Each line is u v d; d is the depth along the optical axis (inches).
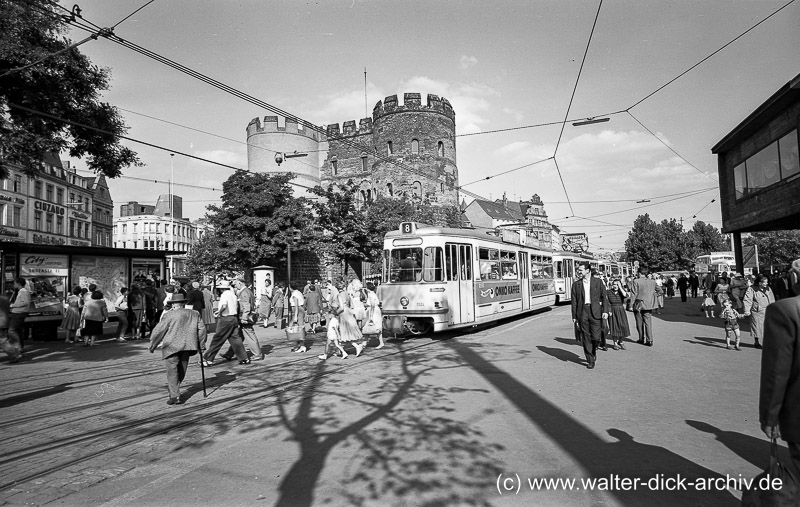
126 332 808.3
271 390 367.6
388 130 2050.9
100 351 600.1
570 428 249.9
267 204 1465.3
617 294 510.3
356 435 250.2
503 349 523.5
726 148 848.9
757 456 207.8
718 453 211.6
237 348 486.9
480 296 687.7
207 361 488.1
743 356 452.1
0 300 503.8
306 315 759.1
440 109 2060.8
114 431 275.1
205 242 2209.6
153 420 296.4
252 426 276.5
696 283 1574.8
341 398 330.3
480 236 709.3
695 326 707.4
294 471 206.4
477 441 233.9
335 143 2320.4
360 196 2241.6
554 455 213.5
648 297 529.3
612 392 323.3
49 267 727.1
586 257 1517.0
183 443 251.8
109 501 185.2
